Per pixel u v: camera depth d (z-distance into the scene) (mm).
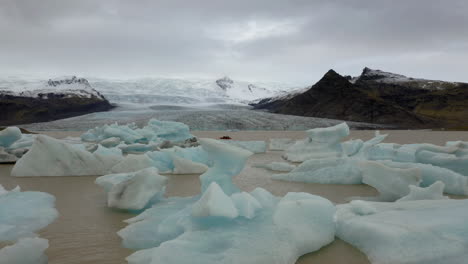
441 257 3369
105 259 3783
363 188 7750
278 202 5066
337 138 12758
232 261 3236
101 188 7906
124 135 20938
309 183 8430
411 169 6289
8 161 12250
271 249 3502
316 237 4066
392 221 4137
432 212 4383
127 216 5496
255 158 14719
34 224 4934
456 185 6871
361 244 4000
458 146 10695
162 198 6457
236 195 4684
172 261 3268
